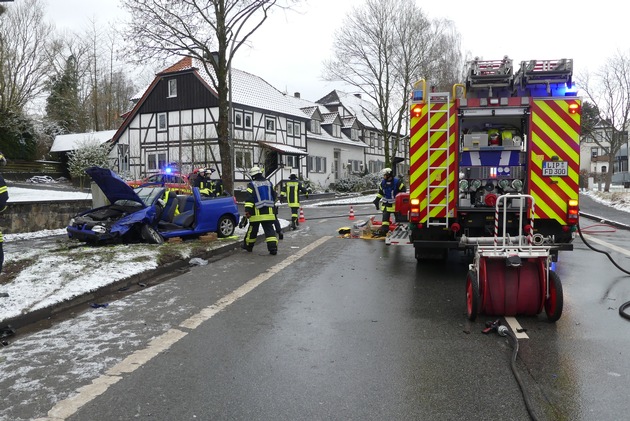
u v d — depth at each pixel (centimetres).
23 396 364
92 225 972
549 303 529
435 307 595
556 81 707
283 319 548
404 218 955
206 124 3269
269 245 967
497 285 529
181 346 465
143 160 3525
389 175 1216
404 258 932
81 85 5306
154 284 730
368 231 1237
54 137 4453
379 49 3209
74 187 3269
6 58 3538
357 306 600
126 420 329
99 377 397
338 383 382
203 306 602
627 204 1923
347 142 4738
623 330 499
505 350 449
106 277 698
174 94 3384
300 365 418
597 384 375
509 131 737
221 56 1295
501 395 361
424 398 357
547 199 695
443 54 3344
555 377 388
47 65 3762
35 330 520
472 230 746
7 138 3759
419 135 730
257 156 3378
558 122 686
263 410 341
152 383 385
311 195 3384
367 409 341
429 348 456
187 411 340
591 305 592
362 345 465
